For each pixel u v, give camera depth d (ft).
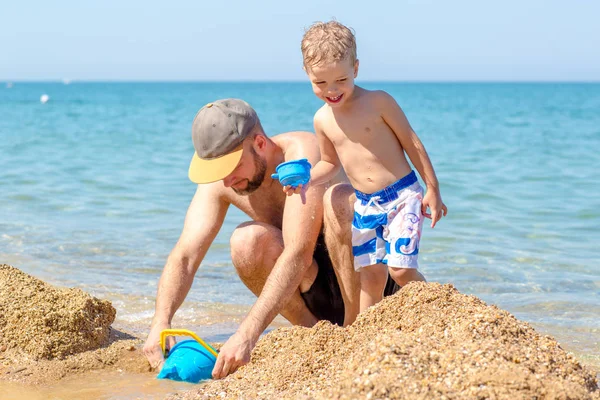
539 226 23.39
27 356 11.03
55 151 47.67
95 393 9.83
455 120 94.12
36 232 21.99
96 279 16.81
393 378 7.32
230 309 14.83
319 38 11.27
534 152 47.55
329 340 9.57
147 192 30.30
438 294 9.45
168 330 10.53
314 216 11.31
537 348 8.32
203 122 11.07
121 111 123.75
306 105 152.35
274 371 9.31
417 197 11.77
